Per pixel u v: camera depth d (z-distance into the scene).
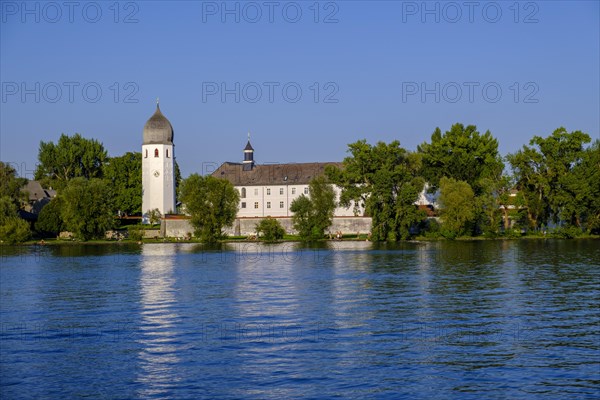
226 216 145.12
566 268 87.69
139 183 187.62
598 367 39.88
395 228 145.38
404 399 35.19
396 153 156.50
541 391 36.16
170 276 84.19
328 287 72.12
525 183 152.75
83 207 145.38
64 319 55.06
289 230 158.50
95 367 40.69
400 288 70.44
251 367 40.34
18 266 98.38
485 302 60.91
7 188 161.88
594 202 146.75
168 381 38.06
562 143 148.38
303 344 45.44
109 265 98.88
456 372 39.19
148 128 182.50
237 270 90.31
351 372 39.28
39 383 37.97
